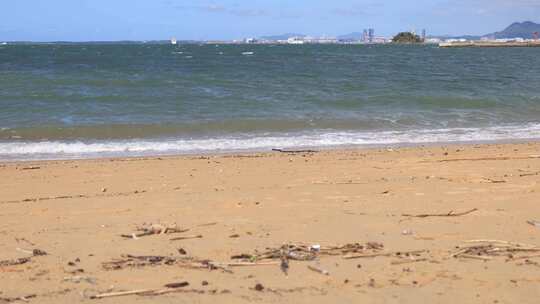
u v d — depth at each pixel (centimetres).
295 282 543
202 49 13812
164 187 985
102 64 5678
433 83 3288
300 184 1001
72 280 547
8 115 1870
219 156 1327
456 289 531
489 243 663
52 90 2533
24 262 596
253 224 742
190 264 589
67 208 838
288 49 14062
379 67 5312
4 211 820
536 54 10169
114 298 506
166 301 500
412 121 1944
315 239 676
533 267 586
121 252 631
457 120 1995
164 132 1684
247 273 566
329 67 5256
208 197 897
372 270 575
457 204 847
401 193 922
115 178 1069
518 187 963
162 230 710
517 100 2419
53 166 1189
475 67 5438
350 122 1877
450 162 1225
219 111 2033
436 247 648
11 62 5994
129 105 2136
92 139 1572
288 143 1555
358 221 755
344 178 1055
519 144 1541
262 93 2577
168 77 3409
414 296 514
